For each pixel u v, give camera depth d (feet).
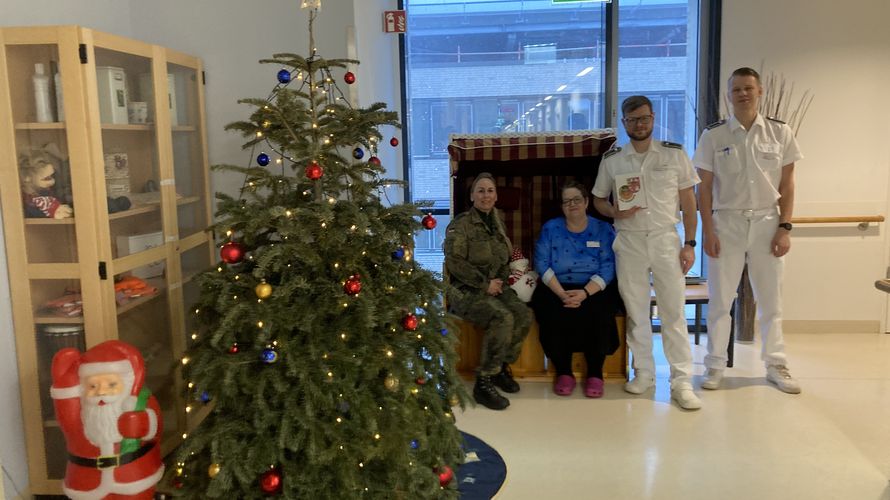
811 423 10.57
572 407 11.51
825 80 14.17
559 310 12.00
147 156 9.28
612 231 12.30
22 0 8.43
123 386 7.23
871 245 14.64
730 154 11.66
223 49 11.09
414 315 7.50
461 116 15.97
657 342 15.08
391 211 7.76
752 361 13.58
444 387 8.20
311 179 7.32
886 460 9.36
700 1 14.80
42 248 8.12
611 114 15.44
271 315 6.84
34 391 8.34
